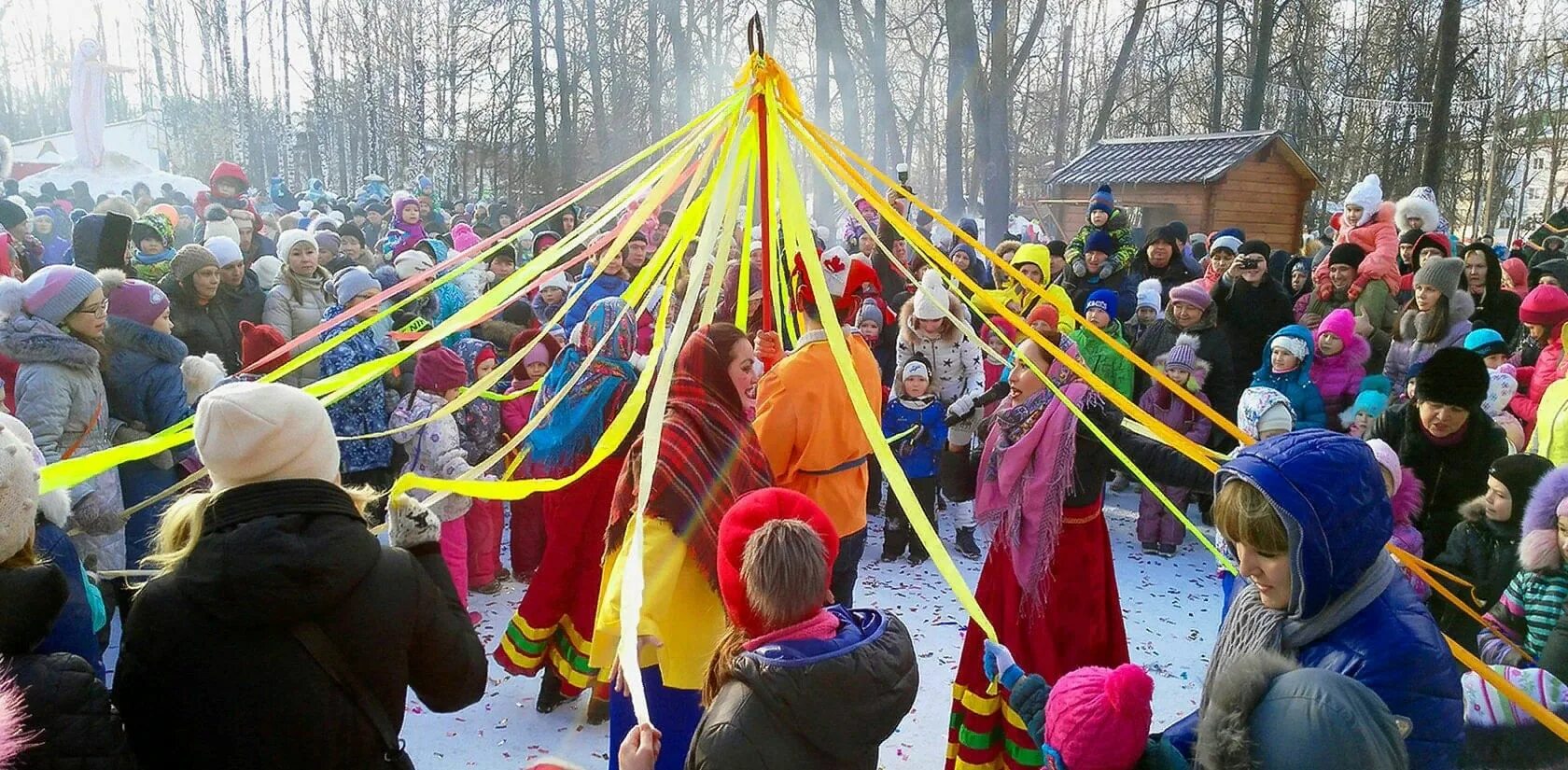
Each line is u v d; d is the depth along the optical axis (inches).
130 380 155.5
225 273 217.8
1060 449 119.8
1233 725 51.8
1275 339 208.1
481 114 1041.5
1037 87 1343.5
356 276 194.7
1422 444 143.3
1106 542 126.5
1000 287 292.2
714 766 73.0
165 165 1163.3
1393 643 57.9
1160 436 103.1
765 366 150.9
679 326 100.0
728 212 127.5
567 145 898.1
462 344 201.0
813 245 119.4
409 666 77.2
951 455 133.3
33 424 137.0
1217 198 532.4
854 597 192.1
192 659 68.6
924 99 1206.3
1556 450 161.2
